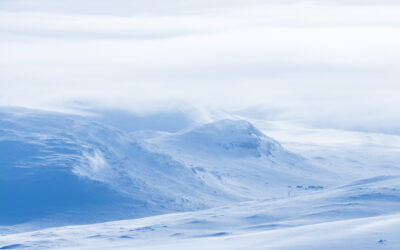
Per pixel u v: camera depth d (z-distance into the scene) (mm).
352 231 112000
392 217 126750
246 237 124500
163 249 121250
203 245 121188
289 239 112812
